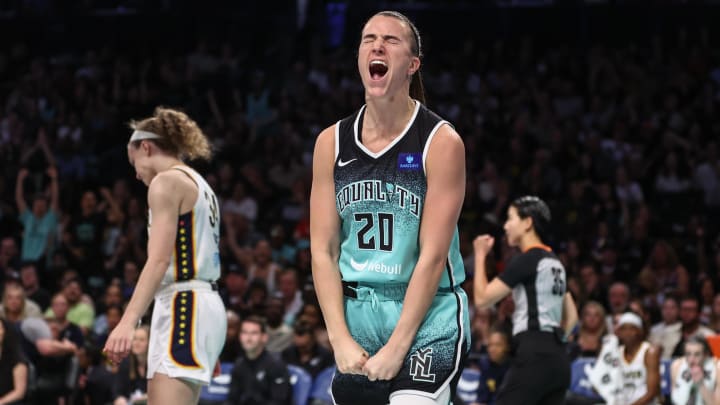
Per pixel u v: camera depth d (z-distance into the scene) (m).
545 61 17.38
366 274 3.75
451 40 18.66
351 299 3.78
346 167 3.78
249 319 8.80
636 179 14.01
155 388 4.75
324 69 17.47
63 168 15.13
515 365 6.53
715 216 13.49
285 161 14.48
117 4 19.66
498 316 9.79
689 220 12.93
